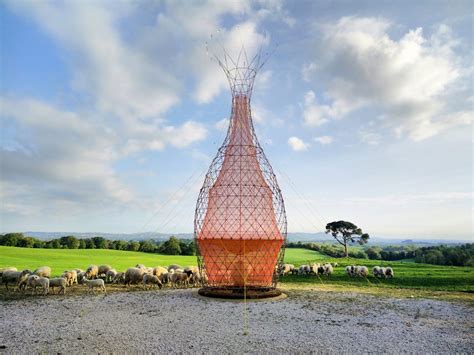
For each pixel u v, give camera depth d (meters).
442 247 81.12
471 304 22.36
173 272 30.30
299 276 41.34
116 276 32.69
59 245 87.44
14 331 15.39
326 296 25.16
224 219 25.34
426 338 14.72
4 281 27.16
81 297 23.95
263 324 16.77
